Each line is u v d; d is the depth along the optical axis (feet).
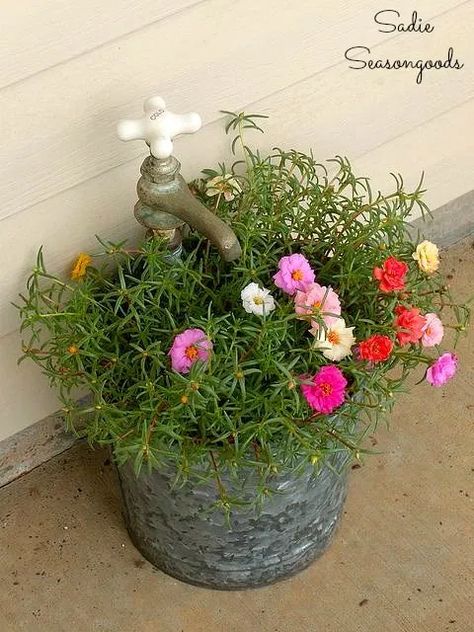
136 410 3.70
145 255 3.98
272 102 4.51
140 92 3.97
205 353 3.61
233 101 4.33
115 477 5.28
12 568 4.91
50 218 4.15
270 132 4.65
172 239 4.10
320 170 5.11
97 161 4.07
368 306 4.06
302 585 4.83
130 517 4.74
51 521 5.11
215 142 4.45
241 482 3.90
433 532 5.02
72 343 3.85
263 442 3.61
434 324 3.86
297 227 4.30
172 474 3.93
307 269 3.88
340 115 4.90
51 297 4.35
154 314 4.01
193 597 4.79
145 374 3.67
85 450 5.40
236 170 4.65
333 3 4.31
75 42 3.63
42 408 5.08
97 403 3.68
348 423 3.93
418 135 5.47
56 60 3.64
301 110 4.68
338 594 4.79
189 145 4.37
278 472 3.80
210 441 3.69
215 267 4.28
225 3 3.93
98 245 4.42
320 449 3.78
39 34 3.53
